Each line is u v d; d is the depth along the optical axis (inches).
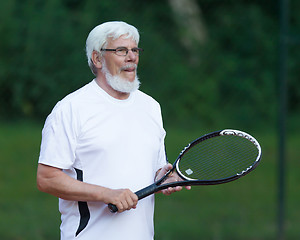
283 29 620.4
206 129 1200.8
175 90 1216.8
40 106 1165.7
